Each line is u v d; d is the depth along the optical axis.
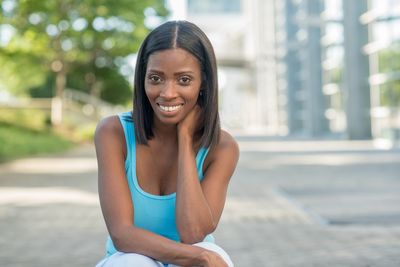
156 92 2.48
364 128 29.84
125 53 31.38
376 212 8.44
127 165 2.61
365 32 29.30
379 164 16.86
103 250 6.13
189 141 2.57
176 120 2.50
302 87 43.53
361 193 10.67
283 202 9.73
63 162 18.69
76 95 37.88
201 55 2.48
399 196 10.15
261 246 6.29
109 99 40.53
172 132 2.62
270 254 5.88
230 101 88.88
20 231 7.22
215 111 2.58
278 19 48.78
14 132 23.95
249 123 68.38
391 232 6.97
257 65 57.22
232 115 87.19
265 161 18.91
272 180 13.18
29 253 5.97
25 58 28.48
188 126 2.58
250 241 6.56
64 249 6.17
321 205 9.27
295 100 44.81
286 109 46.31
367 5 29.03
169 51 2.44
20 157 20.84
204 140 2.60
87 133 30.94
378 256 5.72
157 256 2.37
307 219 8.04
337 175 14.02
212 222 2.54
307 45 37.56
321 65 37.41
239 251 6.05
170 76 2.46
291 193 10.85
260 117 57.03
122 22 29.33
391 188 11.31
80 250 6.13
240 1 75.81
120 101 41.00
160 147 2.62
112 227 2.47
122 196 2.52
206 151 2.65
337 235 6.86
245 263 5.50
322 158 19.80
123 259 2.32
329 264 5.42
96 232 7.15
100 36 29.19
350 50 29.44
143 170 2.61
